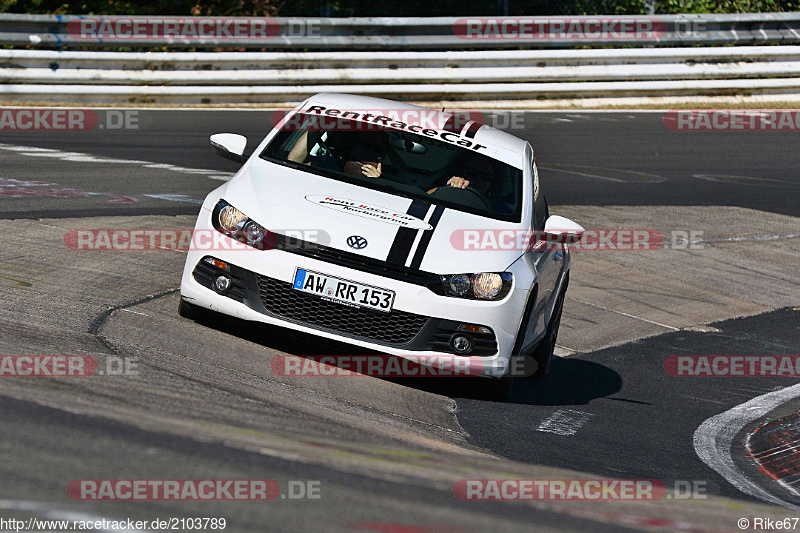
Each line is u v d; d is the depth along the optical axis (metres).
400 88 62.81
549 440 18.88
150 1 72.12
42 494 9.00
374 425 16.59
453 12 78.00
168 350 18.95
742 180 52.56
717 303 34.19
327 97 25.31
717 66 70.50
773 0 86.31
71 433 10.72
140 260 26.83
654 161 54.47
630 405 22.67
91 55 55.59
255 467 10.28
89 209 32.75
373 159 22.66
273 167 22.22
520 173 23.59
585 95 67.25
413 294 19.33
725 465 19.08
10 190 34.38
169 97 57.47
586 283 34.28
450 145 23.69
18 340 16.92
